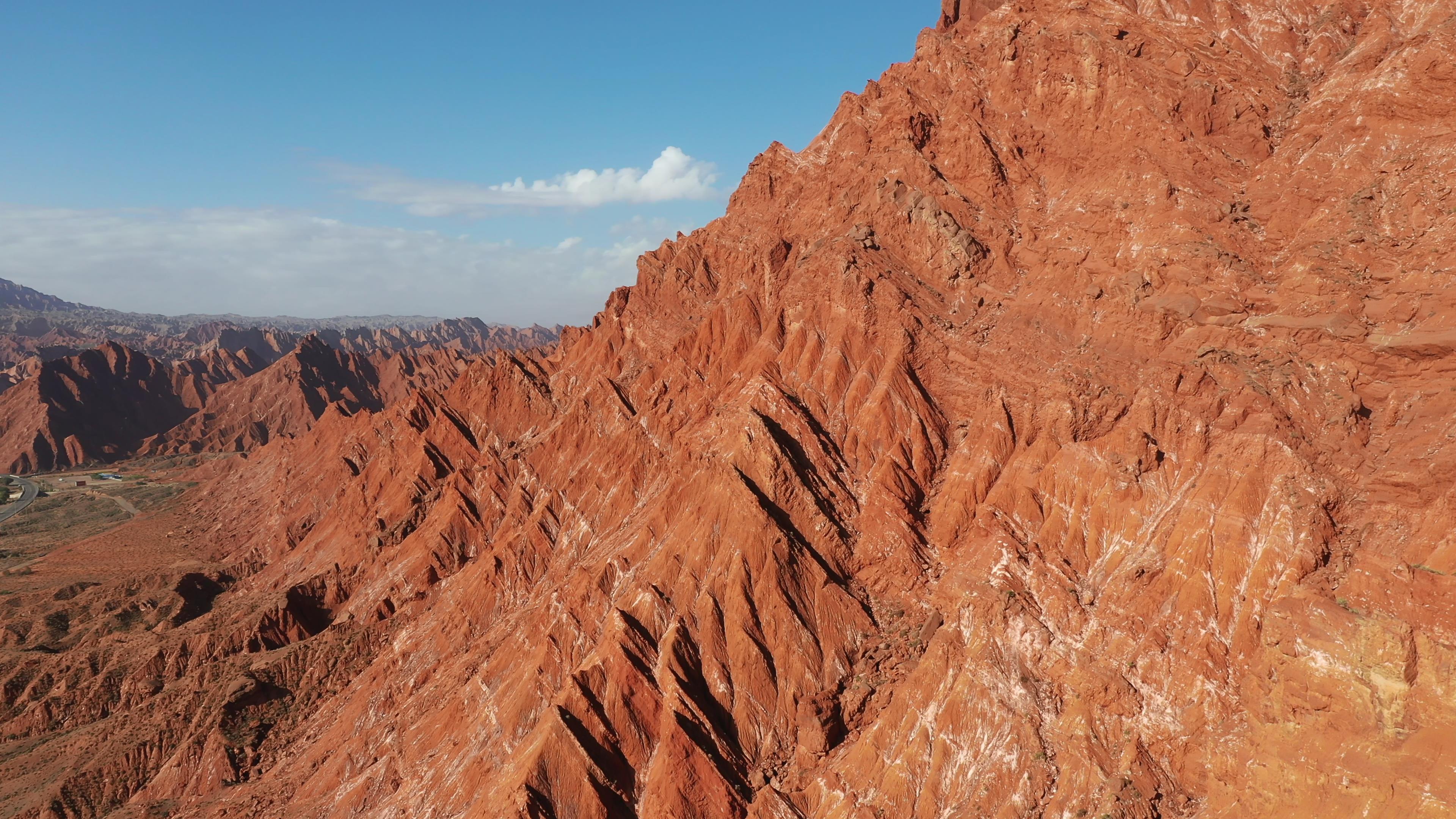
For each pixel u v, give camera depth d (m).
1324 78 67.50
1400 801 32.25
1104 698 42.50
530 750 51.62
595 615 61.50
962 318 68.31
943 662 48.25
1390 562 37.44
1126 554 48.28
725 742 51.25
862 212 77.75
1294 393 47.78
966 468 58.00
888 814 44.91
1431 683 33.62
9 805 73.31
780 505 60.03
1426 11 64.56
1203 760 39.47
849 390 67.19
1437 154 52.56
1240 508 44.34
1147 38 74.44
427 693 69.94
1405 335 46.22
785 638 54.25
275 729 78.94
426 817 56.62
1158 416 51.12
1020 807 41.53
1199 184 63.31
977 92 80.06
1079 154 72.44
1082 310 60.97
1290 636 38.09
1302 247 54.38
